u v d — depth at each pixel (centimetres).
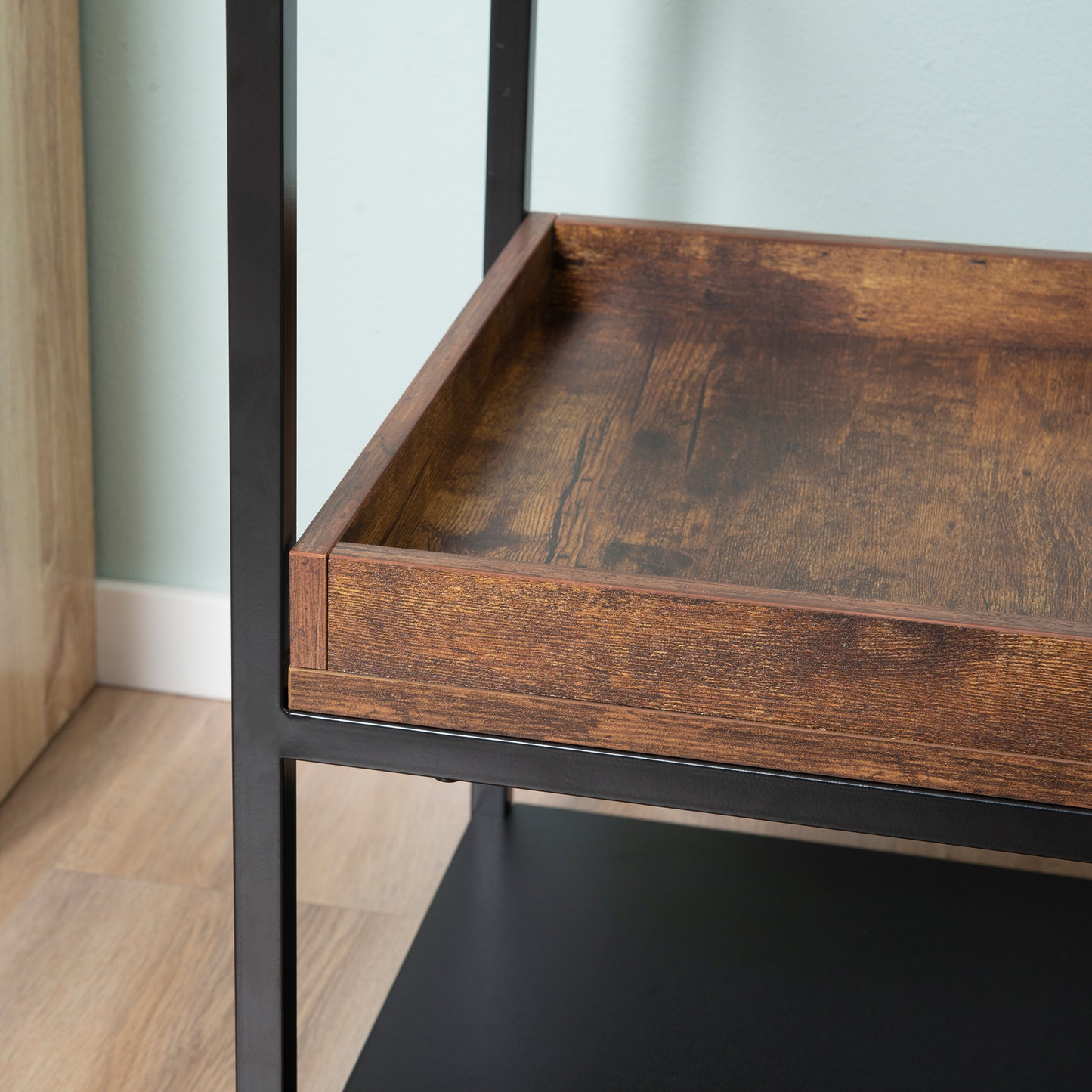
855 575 67
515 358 91
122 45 117
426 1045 95
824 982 103
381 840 121
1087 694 54
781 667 56
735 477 77
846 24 107
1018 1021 100
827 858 118
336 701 60
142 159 121
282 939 67
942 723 56
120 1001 102
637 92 113
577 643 57
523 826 121
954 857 120
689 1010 100
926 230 114
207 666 140
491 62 93
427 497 72
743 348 96
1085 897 114
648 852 118
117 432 133
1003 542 71
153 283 126
